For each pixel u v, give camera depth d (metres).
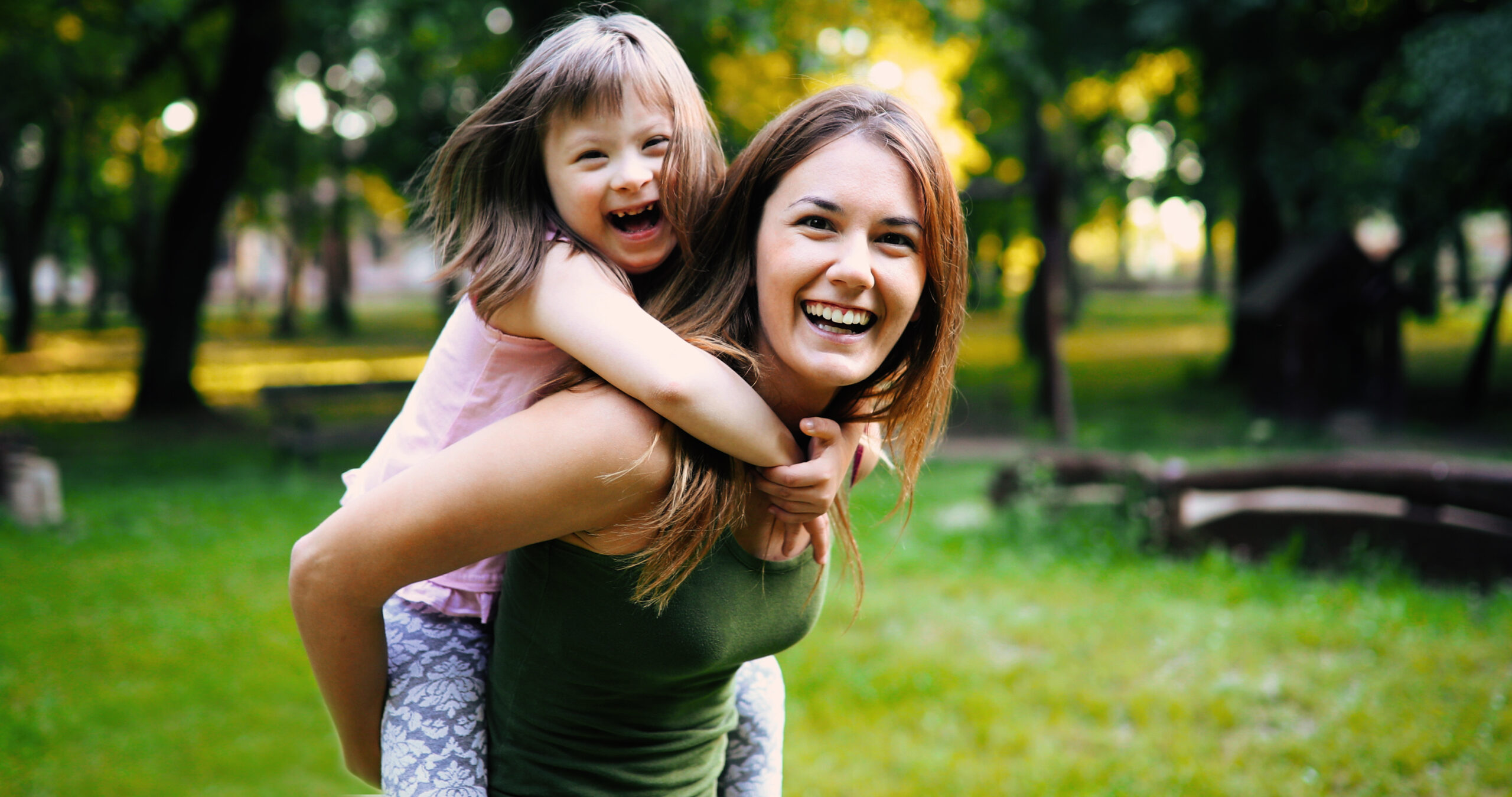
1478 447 13.05
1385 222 17.64
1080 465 7.35
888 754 4.19
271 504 9.63
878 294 1.30
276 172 22.80
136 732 4.54
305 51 15.39
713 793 1.58
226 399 18.27
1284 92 15.07
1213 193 17.31
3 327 35.25
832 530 1.56
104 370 23.34
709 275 1.43
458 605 1.52
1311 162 14.72
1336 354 15.26
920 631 5.62
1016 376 21.27
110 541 8.11
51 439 13.98
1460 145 12.65
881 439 1.70
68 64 14.84
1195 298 52.06
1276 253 19.48
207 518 9.01
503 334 1.40
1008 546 7.16
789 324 1.31
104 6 13.16
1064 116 15.23
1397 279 14.77
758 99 11.92
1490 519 6.09
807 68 9.19
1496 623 5.28
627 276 1.50
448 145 1.46
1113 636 5.38
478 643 1.53
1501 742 4.02
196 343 16.30
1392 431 14.38
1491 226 39.91
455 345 1.46
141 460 12.29
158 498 9.86
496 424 1.26
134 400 15.98
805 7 10.07
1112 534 7.00
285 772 4.16
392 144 17.00
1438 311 28.77
